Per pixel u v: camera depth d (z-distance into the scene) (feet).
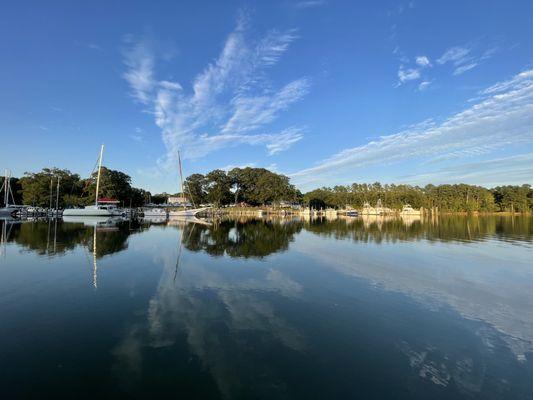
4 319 43.57
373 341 38.24
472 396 28.35
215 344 36.86
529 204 533.14
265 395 27.91
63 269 73.00
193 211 371.76
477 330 41.52
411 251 100.78
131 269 73.61
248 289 58.54
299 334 39.88
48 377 30.04
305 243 121.80
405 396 28.12
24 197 353.10
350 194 627.87
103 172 374.02
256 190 561.02
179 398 27.35
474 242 123.65
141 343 36.94
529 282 63.62
